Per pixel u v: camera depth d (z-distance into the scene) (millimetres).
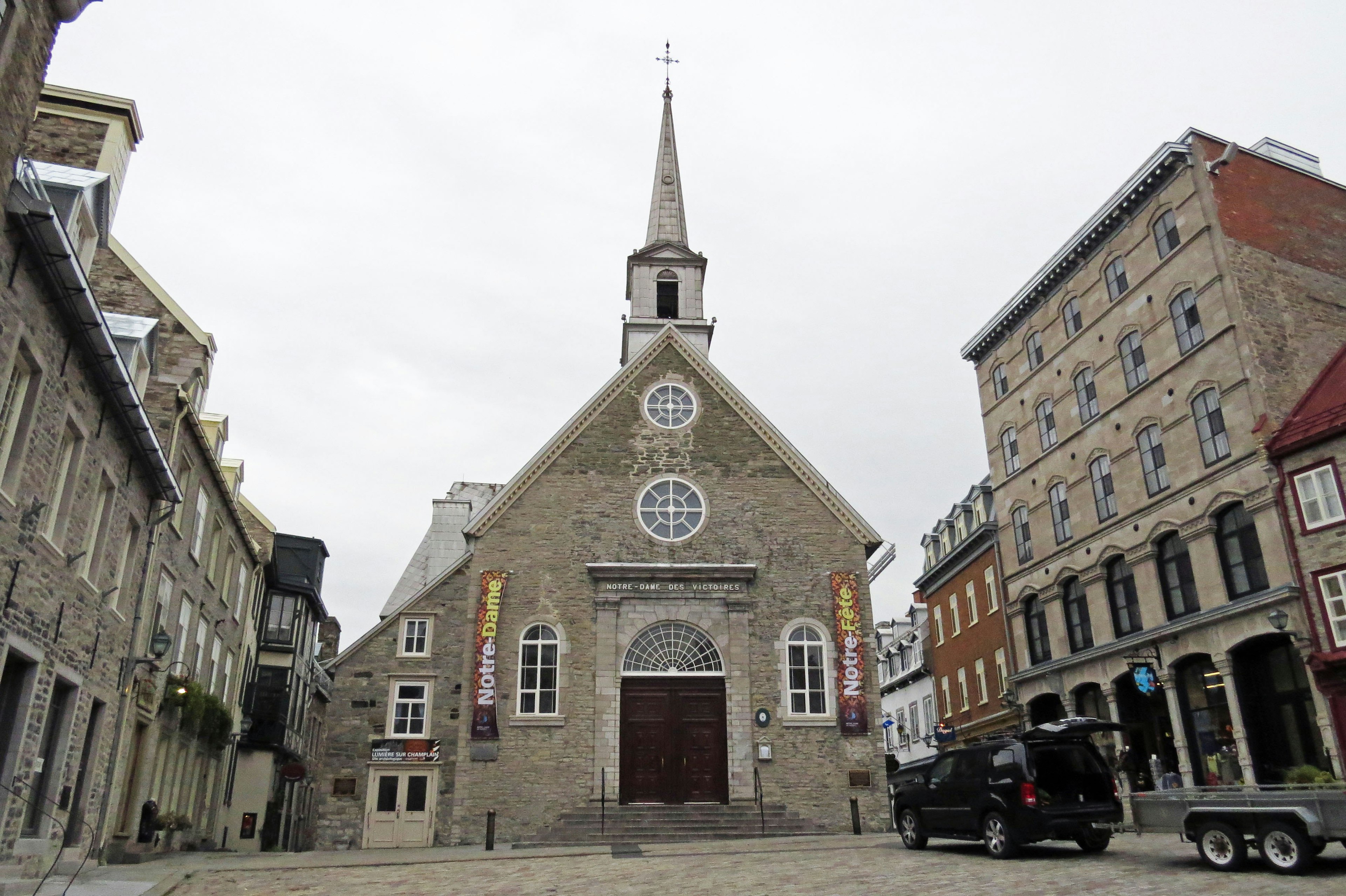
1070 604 32625
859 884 12641
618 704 25641
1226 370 25641
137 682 19422
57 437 13812
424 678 30047
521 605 26562
